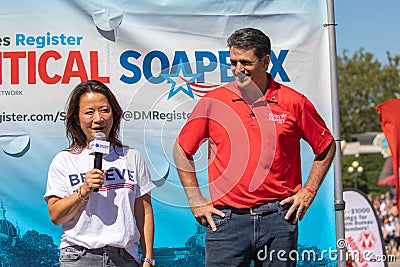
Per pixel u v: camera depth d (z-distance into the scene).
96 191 3.72
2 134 4.55
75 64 4.59
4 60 4.55
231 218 4.22
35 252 4.57
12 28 4.55
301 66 4.77
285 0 4.76
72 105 3.89
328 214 4.75
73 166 3.83
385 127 5.73
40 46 4.57
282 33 4.76
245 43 4.12
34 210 4.57
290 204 4.29
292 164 4.31
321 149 4.41
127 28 4.63
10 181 4.56
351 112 30.22
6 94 4.55
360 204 7.65
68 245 3.76
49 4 4.58
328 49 4.77
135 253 3.86
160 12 4.66
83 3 4.60
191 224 4.66
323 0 4.79
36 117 4.57
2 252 4.55
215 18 4.70
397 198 5.74
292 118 4.26
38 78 4.57
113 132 3.95
